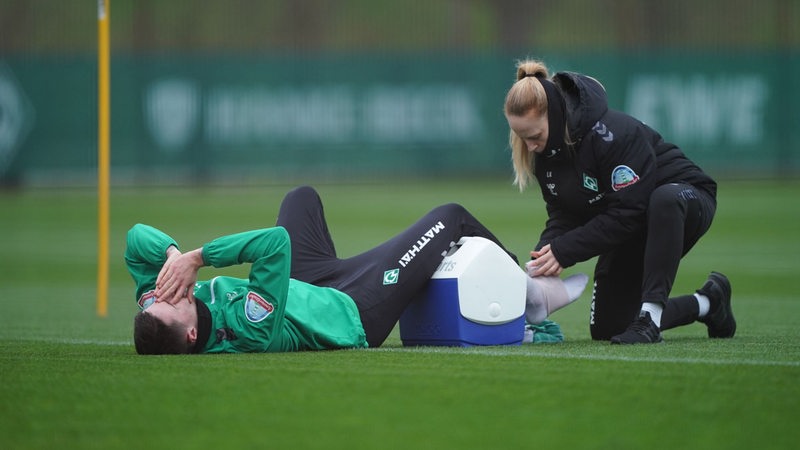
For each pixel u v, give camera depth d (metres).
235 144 98.94
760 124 98.75
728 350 20.00
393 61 100.19
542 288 21.92
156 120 98.00
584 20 132.00
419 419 13.85
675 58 98.38
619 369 17.25
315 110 99.75
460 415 14.05
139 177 98.06
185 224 64.00
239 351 19.44
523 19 130.62
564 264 21.81
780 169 98.81
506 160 101.56
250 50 113.88
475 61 100.69
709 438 12.88
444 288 21.06
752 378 16.34
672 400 14.81
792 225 61.84
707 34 120.31
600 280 23.16
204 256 18.86
